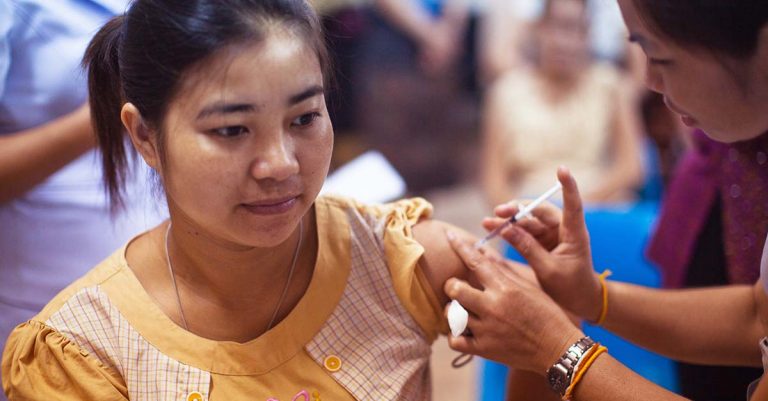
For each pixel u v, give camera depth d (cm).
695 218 214
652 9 118
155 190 138
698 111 126
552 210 159
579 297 156
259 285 136
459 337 144
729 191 177
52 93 183
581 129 363
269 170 116
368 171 264
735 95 121
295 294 139
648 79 131
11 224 187
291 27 116
